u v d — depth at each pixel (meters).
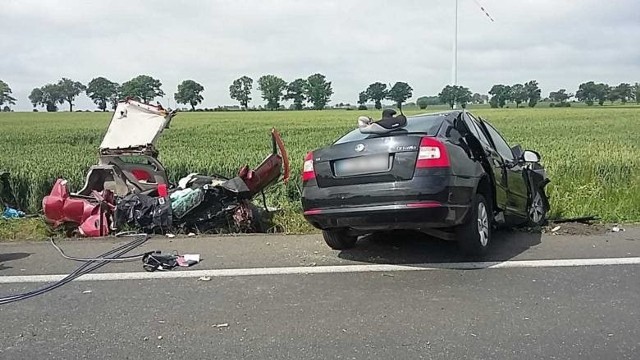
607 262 6.53
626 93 113.12
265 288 5.68
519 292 5.48
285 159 9.96
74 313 5.05
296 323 4.74
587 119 53.31
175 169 13.55
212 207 8.70
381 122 6.91
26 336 4.55
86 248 7.54
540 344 4.29
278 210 9.88
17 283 5.98
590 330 4.54
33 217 9.98
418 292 5.51
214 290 5.64
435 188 6.04
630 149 19.48
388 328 4.62
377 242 7.67
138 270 6.40
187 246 7.57
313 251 7.22
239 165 14.11
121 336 4.52
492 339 4.39
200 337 4.48
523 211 8.38
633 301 5.20
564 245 7.43
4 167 13.28
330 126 43.88
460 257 6.82
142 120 9.85
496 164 7.47
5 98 113.31
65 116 71.19
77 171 12.23
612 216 9.43
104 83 109.44
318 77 103.31
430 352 4.17
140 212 8.49
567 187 11.62
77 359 4.12
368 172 6.23
